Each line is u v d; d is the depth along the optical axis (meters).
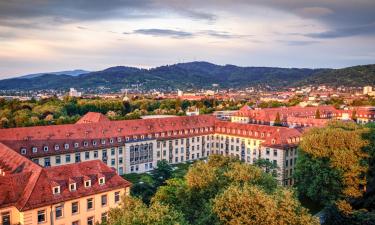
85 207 60.50
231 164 67.50
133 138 115.75
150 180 87.50
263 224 41.91
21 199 54.91
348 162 74.94
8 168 66.94
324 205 81.00
